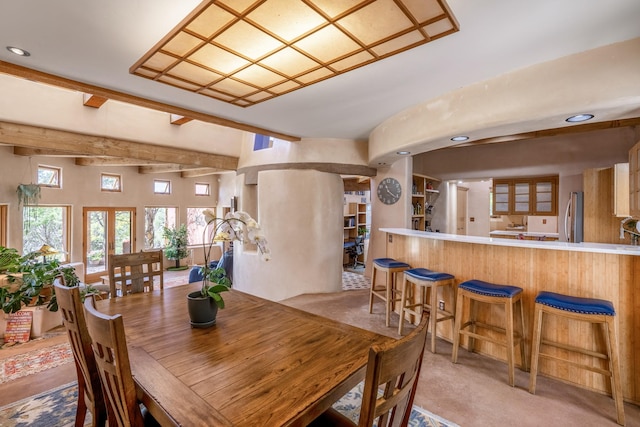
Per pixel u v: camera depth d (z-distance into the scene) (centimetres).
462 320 313
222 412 107
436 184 667
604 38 213
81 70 257
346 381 129
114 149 459
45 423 206
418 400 228
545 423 204
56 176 662
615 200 381
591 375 242
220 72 255
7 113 364
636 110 230
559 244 256
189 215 955
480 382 252
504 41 215
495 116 270
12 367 284
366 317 404
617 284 233
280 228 521
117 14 183
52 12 181
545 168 533
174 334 175
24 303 363
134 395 112
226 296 253
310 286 520
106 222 759
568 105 236
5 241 561
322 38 203
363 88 296
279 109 358
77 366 179
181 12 181
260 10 173
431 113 323
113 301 235
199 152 564
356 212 912
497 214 612
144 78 270
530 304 271
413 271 329
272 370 136
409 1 165
